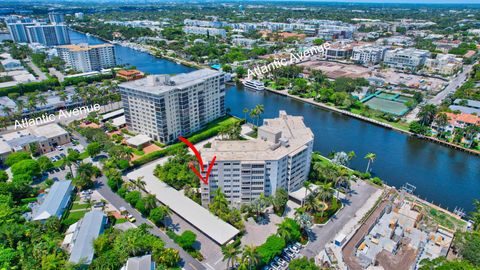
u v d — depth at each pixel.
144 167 191.75
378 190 178.38
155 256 121.69
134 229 131.38
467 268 110.75
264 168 150.00
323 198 155.88
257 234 143.25
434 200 175.88
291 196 167.12
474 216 146.12
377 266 127.38
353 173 193.00
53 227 138.62
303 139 173.75
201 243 137.62
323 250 135.12
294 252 133.25
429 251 135.12
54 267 114.69
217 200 147.25
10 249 123.19
